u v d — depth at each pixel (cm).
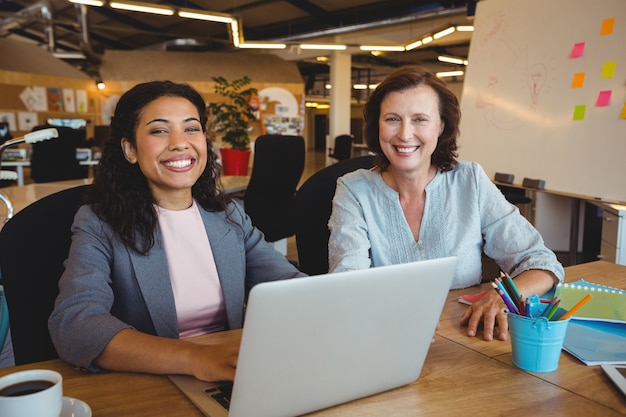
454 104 154
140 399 82
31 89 966
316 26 1174
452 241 156
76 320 98
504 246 152
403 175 157
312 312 69
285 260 148
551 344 92
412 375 87
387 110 152
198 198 137
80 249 115
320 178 185
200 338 110
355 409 80
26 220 115
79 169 638
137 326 121
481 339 110
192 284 129
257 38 1307
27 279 112
